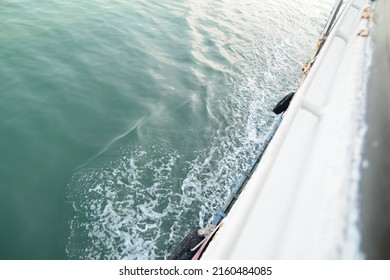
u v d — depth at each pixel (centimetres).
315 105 200
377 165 125
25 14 1102
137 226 611
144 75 1027
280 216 142
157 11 1488
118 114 841
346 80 183
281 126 190
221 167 795
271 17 1861
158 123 860
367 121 145
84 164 681
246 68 1276
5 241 520
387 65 174
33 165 641
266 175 162
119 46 1122
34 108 756
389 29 208
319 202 125
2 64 848
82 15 1223
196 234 494
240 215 144
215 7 1750
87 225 587
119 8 1383
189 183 727
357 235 107
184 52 1241
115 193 652
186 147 822
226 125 943
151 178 706
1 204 563
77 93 850
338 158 135
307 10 2155
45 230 555
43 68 887
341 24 380
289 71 1352
